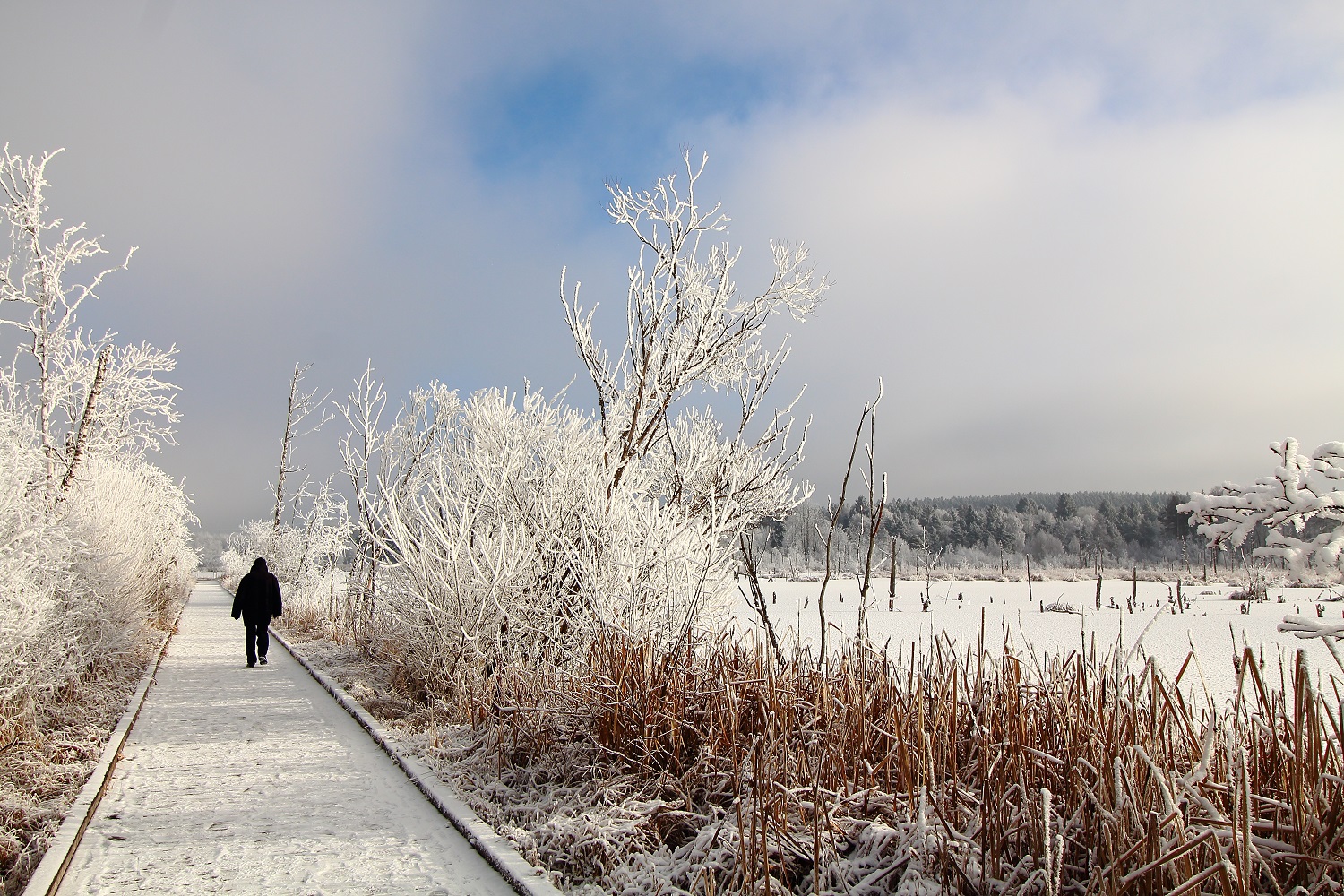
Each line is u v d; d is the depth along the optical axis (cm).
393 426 1590
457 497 1041
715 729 532
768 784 428
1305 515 357
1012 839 378
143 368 1270
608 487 929
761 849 397
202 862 454
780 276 1053
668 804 487
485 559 938
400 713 879
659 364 1020
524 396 1076
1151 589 5494
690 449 1065
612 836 455
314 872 442
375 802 571
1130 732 388
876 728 495
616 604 806
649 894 402
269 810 548
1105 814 327
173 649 1585
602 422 1045
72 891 412
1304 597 4131
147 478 1675
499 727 658
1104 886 305
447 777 612
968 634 2202
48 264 1087
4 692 661
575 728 615
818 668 601
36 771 599
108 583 1021
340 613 1823
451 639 912
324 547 2527
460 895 414
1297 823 312
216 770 652
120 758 684
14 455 714
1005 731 443
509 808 535
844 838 421
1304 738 345
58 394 1118
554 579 934
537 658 896
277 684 1127
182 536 2173
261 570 1349
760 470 1036
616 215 1017
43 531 738
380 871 445
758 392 1029
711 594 820
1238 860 279
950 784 430
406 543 985
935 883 362
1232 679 1273
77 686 882
